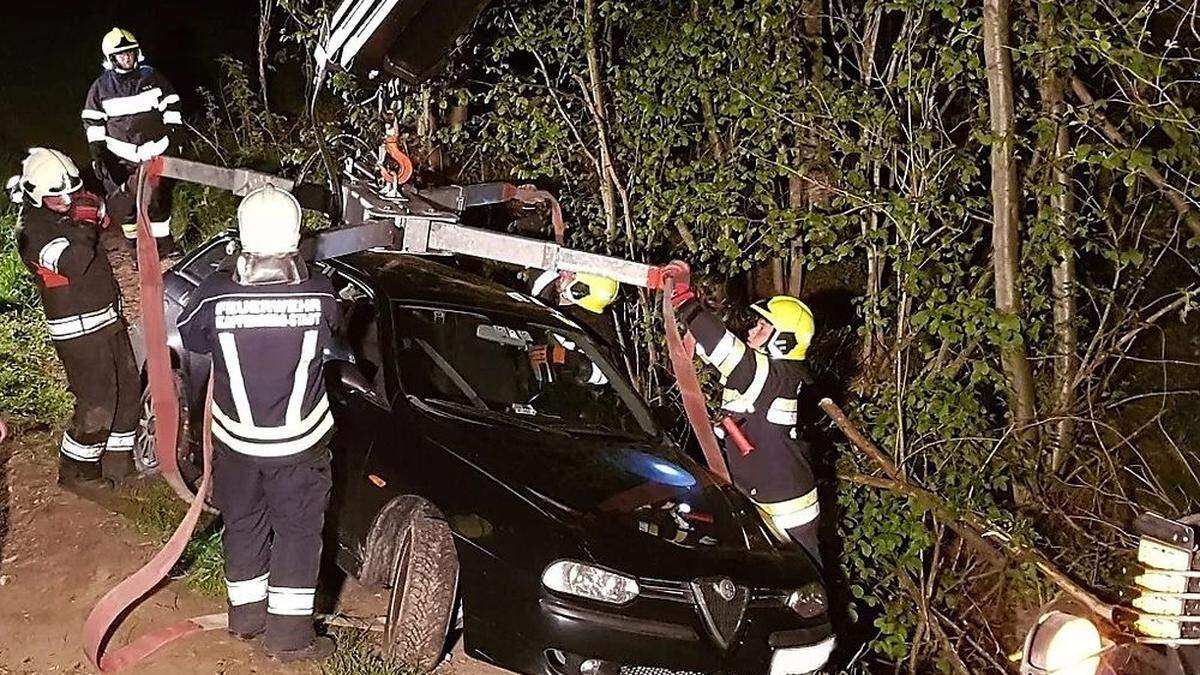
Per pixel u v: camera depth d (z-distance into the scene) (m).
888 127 6.23
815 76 6.80
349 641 4.70
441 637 4.50
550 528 4.37
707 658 4.39
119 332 5.58
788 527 5.52
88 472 5.68
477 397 5.12
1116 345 6.56
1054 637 2.88
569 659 4.32
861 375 7.16
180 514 5.48
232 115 12.27
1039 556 5.62
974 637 6.62
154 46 14.55
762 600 4.57
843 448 6.68
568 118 7.14
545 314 5.66
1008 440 6.28
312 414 4.27
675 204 6.78
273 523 4.36
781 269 8.20
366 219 4.86
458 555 4.44
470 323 5.38
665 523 4.65
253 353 4.10
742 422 5.50
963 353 6.25
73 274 5.35
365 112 8.11
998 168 5.96
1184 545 3.00
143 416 5.76
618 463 4.94
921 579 6.35
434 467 4.61
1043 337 6.65
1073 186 6.54
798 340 5.50
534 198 5.87
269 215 4.09
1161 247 6.73
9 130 12.15
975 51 6.12
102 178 8.92
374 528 4.69
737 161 6.69
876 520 6.28
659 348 7.45
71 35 14.70
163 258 8.93
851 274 8.98
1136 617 3.08
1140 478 6.51
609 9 6.84
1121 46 5.62
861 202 6.03
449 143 7.80
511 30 7.18
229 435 4.23
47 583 4.96
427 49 4.82
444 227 4.56
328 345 4.27
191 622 4.69
